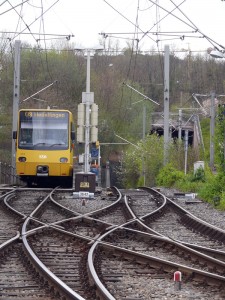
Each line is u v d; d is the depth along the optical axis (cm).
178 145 14400
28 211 6425
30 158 10069
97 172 15425
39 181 10712
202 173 10781
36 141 10138
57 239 4491
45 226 4816
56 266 3391
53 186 11094
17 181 12631
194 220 5409
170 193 9800
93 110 8869
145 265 3462
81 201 7812
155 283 3006
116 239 4531
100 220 5394
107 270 3331
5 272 3206
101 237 4253
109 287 2867
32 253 3459
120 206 7112
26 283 2930
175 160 14100
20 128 10200
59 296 2612
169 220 5959
